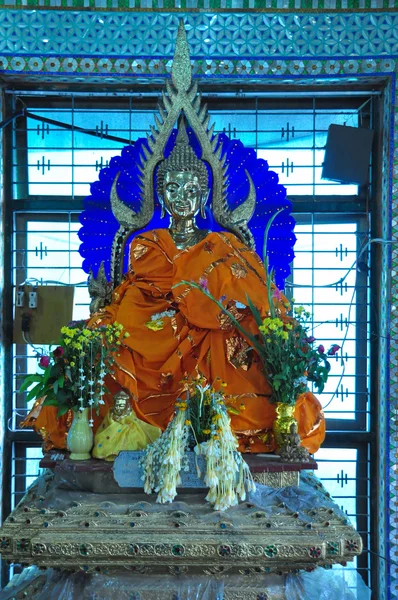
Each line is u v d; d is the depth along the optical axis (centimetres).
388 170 580
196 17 581
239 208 571
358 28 579
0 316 596
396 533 574
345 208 618
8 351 609
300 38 580
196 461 437
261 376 492
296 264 629
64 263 629
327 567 416
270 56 580
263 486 455
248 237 571
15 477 618
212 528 408
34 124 627
